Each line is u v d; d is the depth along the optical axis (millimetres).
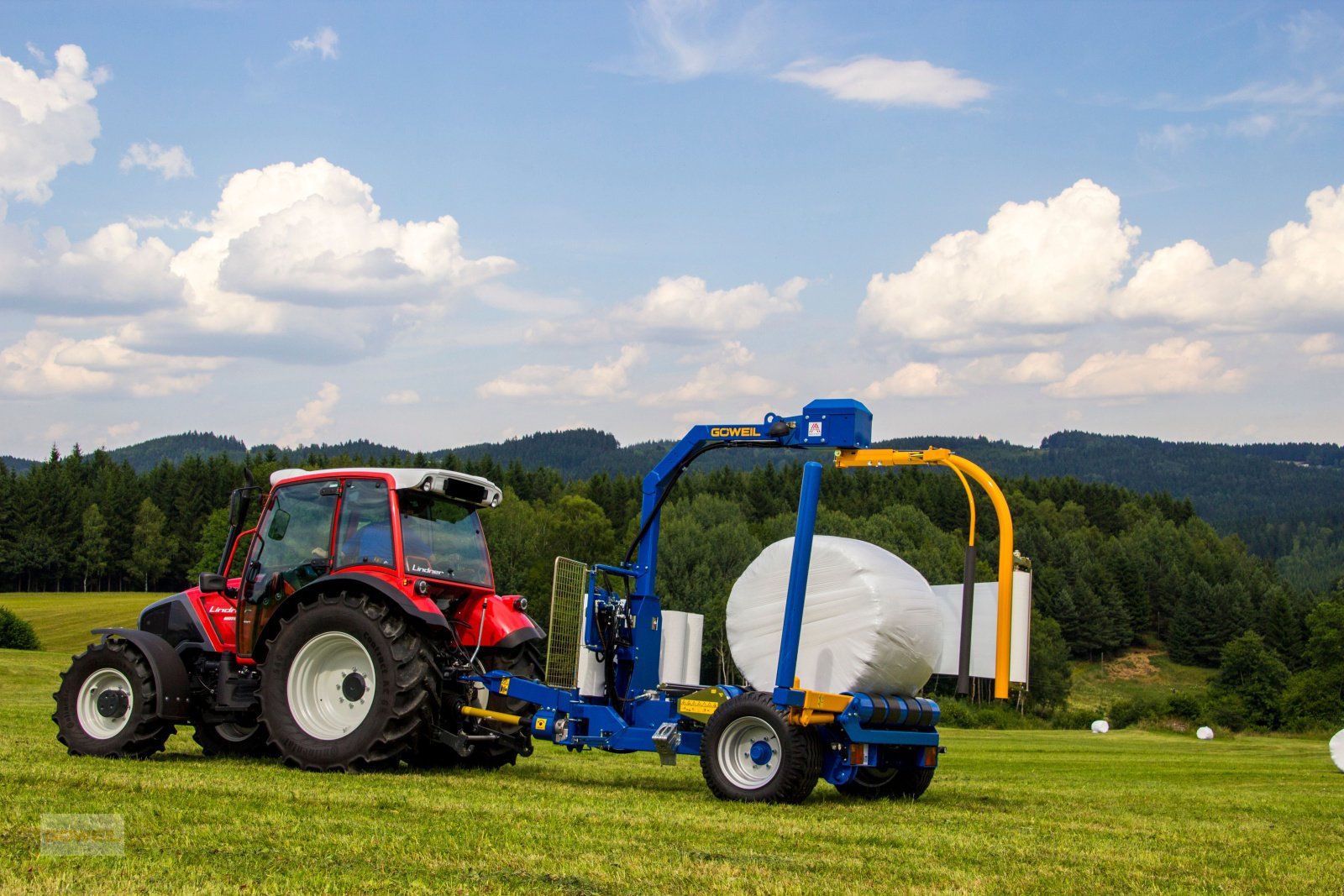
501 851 5309
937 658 8766
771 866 5285
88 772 7695
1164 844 6941
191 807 6199
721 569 70312
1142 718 62625
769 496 104938
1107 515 141625
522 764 10953
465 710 9461
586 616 9211
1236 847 6988
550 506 109125
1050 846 6500
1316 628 64312
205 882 4414
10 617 56094
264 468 86688
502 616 10211
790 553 8773
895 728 8766
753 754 8039
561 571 9141
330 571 9594
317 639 9039
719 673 9117
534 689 9289
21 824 5516
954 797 9492
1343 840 7695
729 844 5895
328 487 9867
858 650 8227
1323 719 61281
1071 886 5250
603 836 5902
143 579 107312
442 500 10141
